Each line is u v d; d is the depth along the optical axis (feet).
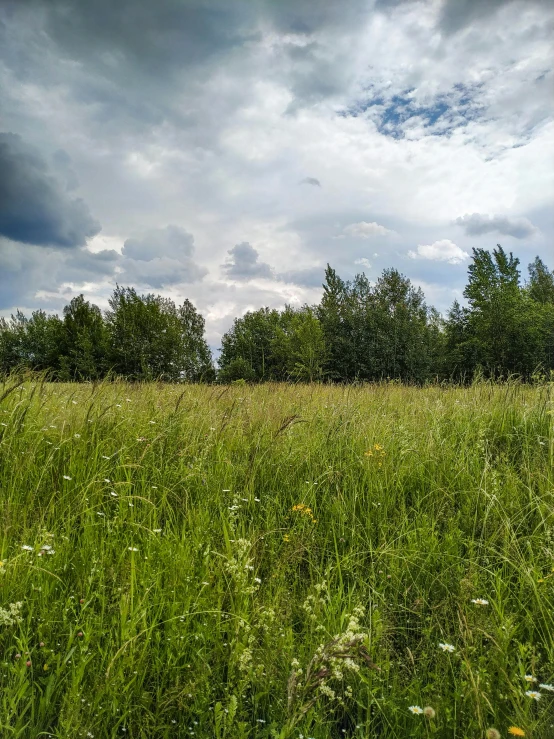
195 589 8.46
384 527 11.72
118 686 6.44
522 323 123.24
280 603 8.62
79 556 9.53
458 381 32.01
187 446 14.98
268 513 12.14
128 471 13.46
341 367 146.82
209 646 7.62
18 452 14.12
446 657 7.38
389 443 16.70
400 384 36.32
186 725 6.43
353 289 163.02
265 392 27.91
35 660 7.14
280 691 6.84
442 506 12.53
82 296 173.37
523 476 14.15
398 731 6.41
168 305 215.10
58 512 11.39
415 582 9.59
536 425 17.97
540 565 9.80
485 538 11.18
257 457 15.35
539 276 187.62
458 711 6.38
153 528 10.86
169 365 100.37
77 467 13.73
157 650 7.30
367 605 8.96
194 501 12.86
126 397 21.17
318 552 10.90
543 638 7.79
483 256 137.80
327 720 6.71
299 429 18.57
